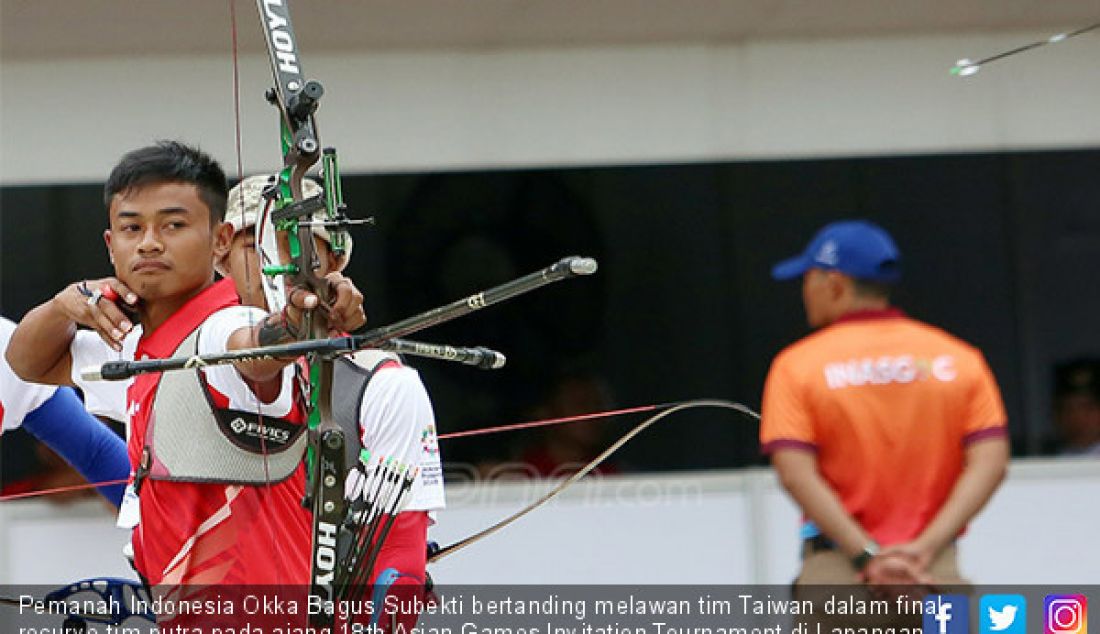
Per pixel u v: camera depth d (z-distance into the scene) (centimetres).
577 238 1631
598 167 1631
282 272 727
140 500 816
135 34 1500
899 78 1619
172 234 805
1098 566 1354
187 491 798
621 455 1608
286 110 745
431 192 1617
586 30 1581
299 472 813
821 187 1630
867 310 1086
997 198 1620
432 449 915
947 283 1631
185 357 734
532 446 1579
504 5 1523
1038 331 1628
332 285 740
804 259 1089
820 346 1061
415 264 1622
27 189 1570
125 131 1558
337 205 725
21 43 1516
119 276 820
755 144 1631
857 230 1088
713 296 1639
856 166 1625
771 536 1403
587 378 1628
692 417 1619
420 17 1538
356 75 1595
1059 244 1627
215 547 802
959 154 1622
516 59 1612
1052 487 1373
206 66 1541
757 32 1605
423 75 1602
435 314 689
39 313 860
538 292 1633
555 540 1407
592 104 1625
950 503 1052
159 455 802
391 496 869
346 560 809
